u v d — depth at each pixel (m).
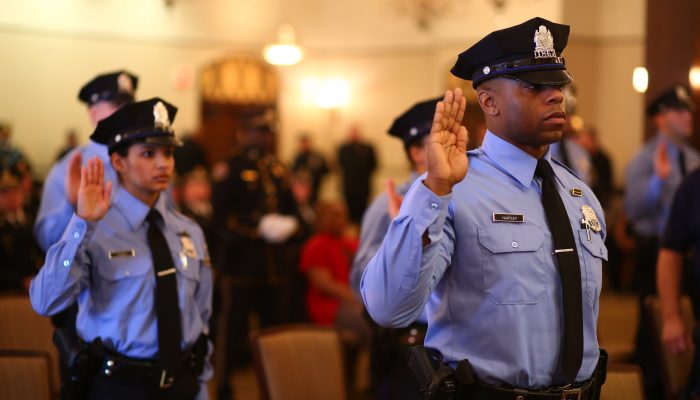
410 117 3.55
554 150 4.59
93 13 12.78
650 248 5.04
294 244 6.06
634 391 3.02
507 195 2.15
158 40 13.29
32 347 3.88
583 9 11.15
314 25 14.29
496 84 2.15
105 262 2.93
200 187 7.27
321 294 6.03
